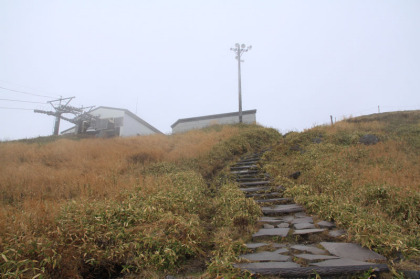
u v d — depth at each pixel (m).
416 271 2.67
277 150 11.13
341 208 4.68
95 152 10.43
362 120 14.66
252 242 3.99
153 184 6.40
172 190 5.77
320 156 9.16
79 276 3.13
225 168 9.23
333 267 2.78
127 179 7.07
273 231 4.30
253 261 3.19
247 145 12.34
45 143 13.55
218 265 2.95
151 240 3.52
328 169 7.65
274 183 7.32
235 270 2.85
